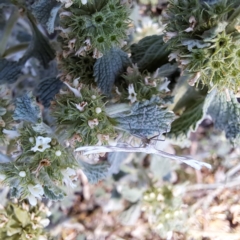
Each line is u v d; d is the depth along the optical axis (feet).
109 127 0.62
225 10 0.59
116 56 0.68
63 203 1.04
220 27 0.57
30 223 0.77
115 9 0.61
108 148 0.59
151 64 0.76
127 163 1.02
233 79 0.60
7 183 0.59
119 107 0.64
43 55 0.82
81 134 0.60
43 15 0.71
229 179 1.07
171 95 0.73
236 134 0.71
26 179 0.58
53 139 0.60
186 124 0.75
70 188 0.73
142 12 1.03
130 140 0.67
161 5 1.01
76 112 0.60
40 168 0.58
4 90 0.71
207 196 1.08
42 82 0.78
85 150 0.60
